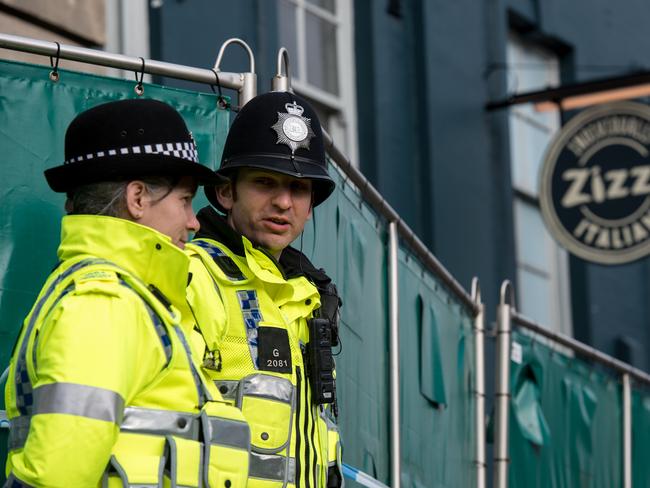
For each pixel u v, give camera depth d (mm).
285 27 22500
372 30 23891
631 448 21609
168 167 7781
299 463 8422
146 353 7449
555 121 30094
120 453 7324
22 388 7496
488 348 25016
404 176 24297
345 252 12133
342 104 23641
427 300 14734
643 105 25594
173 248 7613
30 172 9875
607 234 25688
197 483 7449
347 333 12023
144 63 10195
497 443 17016
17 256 9703
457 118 25562
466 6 26344
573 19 30109
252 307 8492
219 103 10680
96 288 7312
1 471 9305
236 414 7781
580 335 29125
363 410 12375
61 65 16875
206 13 19938
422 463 14156
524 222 28531
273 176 8867
